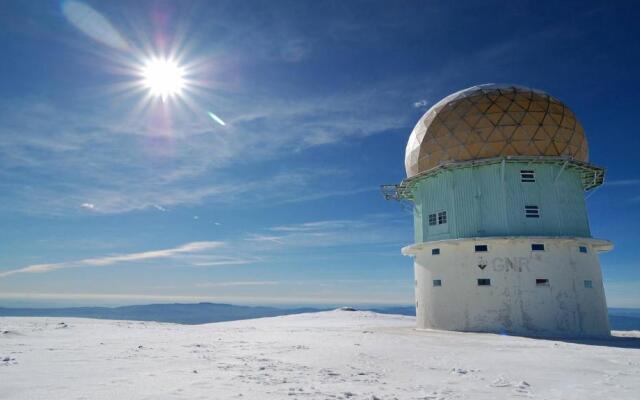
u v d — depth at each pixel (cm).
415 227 3472
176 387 870
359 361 1367
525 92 3153
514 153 2953
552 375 1169
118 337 2098
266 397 807
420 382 1052
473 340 2139
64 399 743
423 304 3112
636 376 1168
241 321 4897
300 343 1844
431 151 3198
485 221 2934
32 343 1723
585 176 3294
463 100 3184
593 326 2766
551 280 2761
